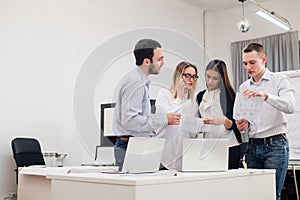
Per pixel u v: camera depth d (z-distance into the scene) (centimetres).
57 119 447
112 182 140
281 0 597
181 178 150
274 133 254
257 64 265
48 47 446
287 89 252
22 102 418
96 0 504
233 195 175
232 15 656
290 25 566
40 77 436
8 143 402
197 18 661
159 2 595
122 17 536
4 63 407
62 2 465
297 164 446
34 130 425
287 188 442
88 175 155
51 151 437
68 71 464
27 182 229
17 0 423
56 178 161
